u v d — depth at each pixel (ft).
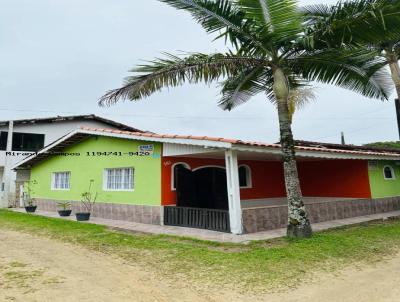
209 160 38.50
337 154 37.11
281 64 26.76
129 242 26.21
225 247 23.81
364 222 35.24
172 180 35.32
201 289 15.64
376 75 28.55
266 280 16.72
